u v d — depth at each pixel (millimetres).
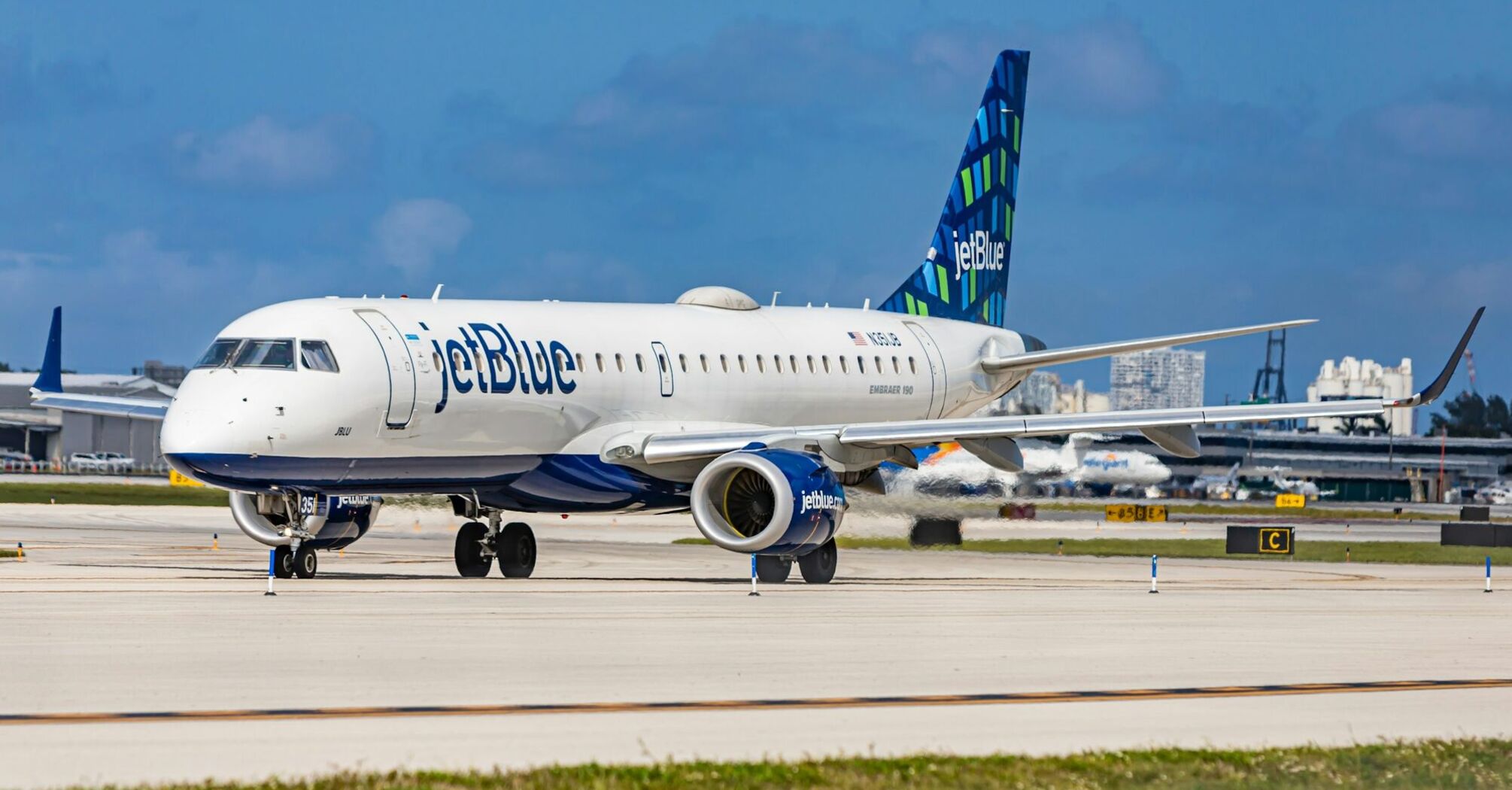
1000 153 183375
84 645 73062
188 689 60469
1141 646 80125
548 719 55406
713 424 141250
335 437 114125
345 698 59031
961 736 54125
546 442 128375
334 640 75812
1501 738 56406
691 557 168625
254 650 71812
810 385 152500
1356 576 154500
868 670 68750
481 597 101500
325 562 149750
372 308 121562
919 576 142375
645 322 141250
